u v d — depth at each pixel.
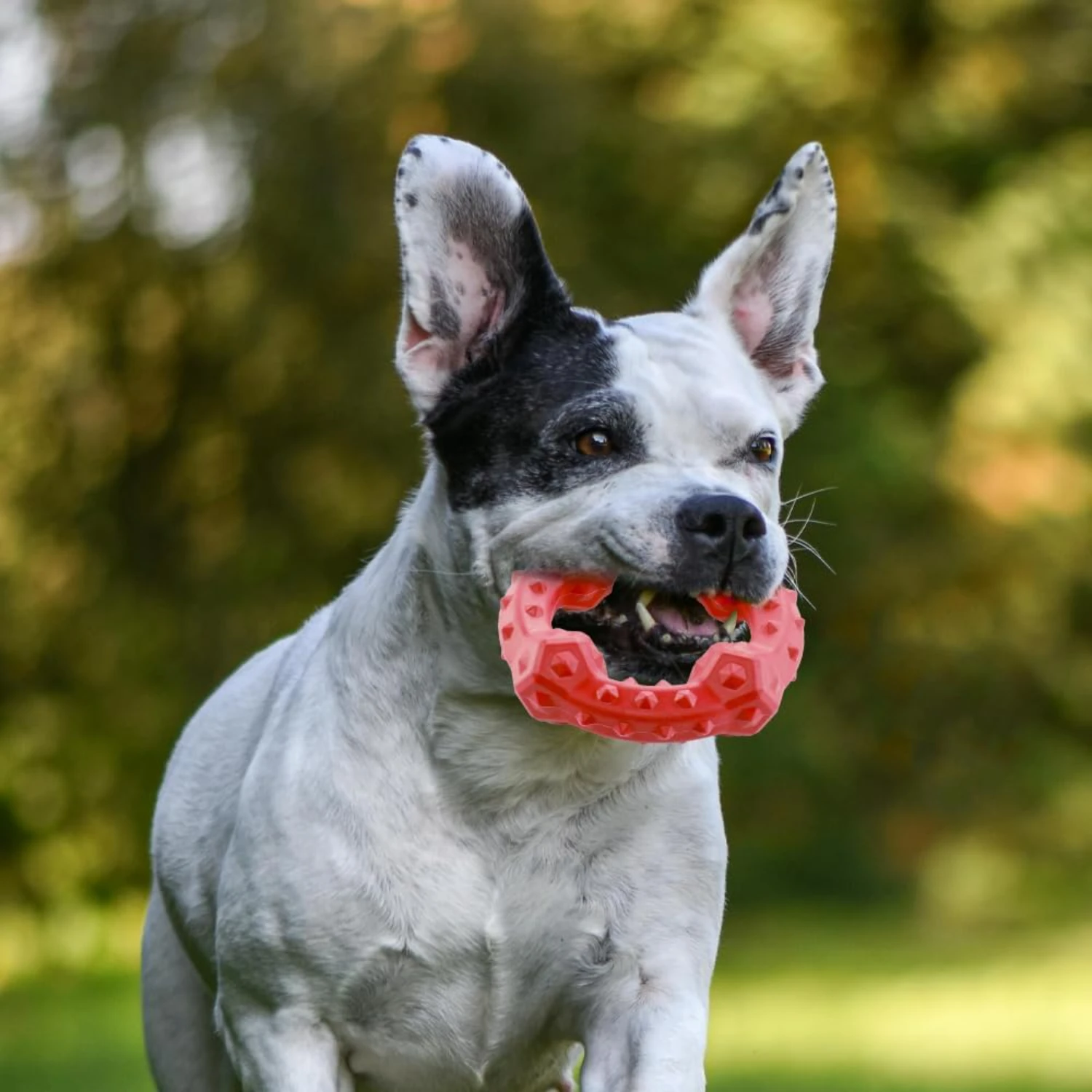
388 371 18.31
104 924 19.11
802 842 22.48
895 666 22.03
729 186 19.81
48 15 18.41
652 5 20.14
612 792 5.00
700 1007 4.98
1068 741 23.72
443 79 17.95
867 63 21.66
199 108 18.03
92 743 19.55
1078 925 21.11
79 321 19.05
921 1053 12.19
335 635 5.24
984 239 21.45
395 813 4.98
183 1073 5.96
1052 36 22.47
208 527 19.56
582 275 18.72
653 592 4.79
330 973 5.00
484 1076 5.23
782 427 5.44
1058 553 21.83
